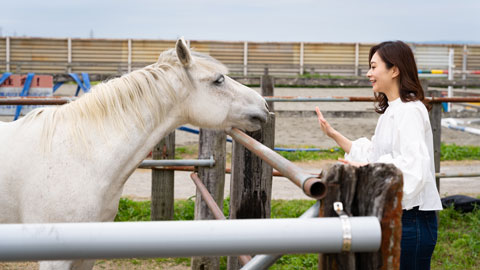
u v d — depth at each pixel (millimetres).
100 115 2072
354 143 2189
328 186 929
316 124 12266
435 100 4152
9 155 2023
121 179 2135
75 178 1955
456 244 4227
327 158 8250
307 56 22484
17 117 7695
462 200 5219
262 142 2441
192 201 5066
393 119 1878
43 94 8062
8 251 767
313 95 15688
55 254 780
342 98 4004
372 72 2006
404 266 1853
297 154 8336
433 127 4320
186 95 2260
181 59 2215
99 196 2018
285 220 832
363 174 922
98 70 21203
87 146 2006
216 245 805
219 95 2301
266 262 1048
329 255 915
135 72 2199
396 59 1922
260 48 22203
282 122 12539
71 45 21375
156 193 4070
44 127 2027
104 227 792
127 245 788
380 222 881
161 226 803
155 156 3977
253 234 811
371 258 894
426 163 1703
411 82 1904
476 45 20641
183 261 3893
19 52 21141
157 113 2182
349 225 834
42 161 1966
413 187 1668
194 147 8984
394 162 1721
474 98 4152
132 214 4895
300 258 3852
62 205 1923
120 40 21547
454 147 9156
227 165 7605
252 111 2346
